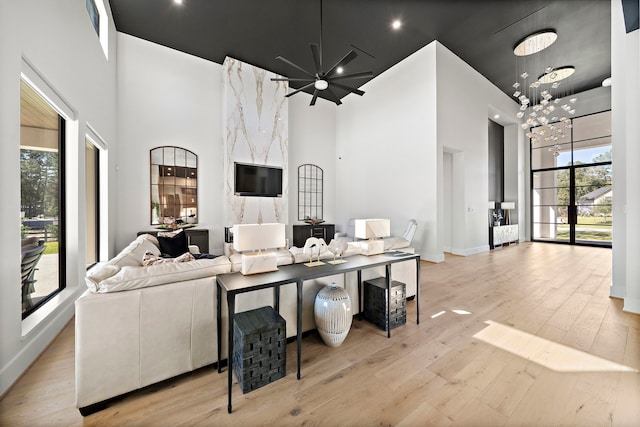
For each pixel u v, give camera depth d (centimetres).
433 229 500
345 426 125
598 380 156
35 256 213
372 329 225
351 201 698
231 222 521
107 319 134
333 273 183
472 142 591
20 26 168
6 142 155
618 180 292
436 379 158
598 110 652
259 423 127
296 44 481
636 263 251
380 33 457
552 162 735
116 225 453
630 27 250
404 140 553
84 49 284
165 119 498
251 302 182
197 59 527
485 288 334
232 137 521
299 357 160
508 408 135
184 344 156
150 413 133
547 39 463
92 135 328
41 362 178
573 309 264
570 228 706
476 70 593
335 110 752
